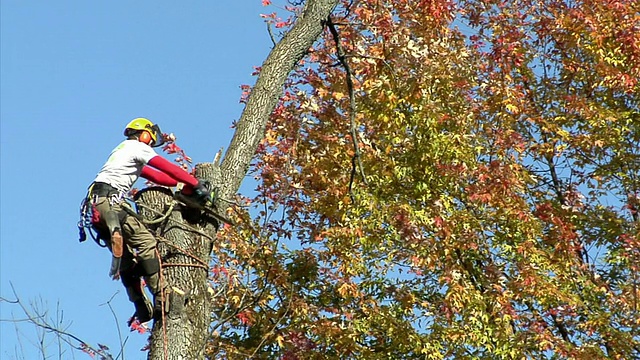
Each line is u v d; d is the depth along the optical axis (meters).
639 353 18.09
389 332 17.41
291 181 17.75
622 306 18.05
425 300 18.73
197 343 10.16
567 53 21.14
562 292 17.66
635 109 20.97
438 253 18.11
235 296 16.55
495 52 20.05
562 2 21.16
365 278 18.73
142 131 11.50
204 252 10.60
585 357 16.78
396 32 17.64
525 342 17.19
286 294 17.73
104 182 10.63
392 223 18.05
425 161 19.06
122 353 10.56
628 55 20.30
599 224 19.61
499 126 19.59
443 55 19.17
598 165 20.55
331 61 18.30
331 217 18.30
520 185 18.64
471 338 17.17
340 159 18.55
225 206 10.86
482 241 18.72
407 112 19.06
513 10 21.12
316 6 11.98
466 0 21.25
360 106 19.00
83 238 10.74
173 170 10.59
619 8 20.80
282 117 18.19
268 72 11.45
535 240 18.88
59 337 10.56
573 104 20.09
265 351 17.67
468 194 18.97
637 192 20.20
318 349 17.69
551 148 20.20
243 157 11.04
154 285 10.33
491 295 17.64
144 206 10.61
